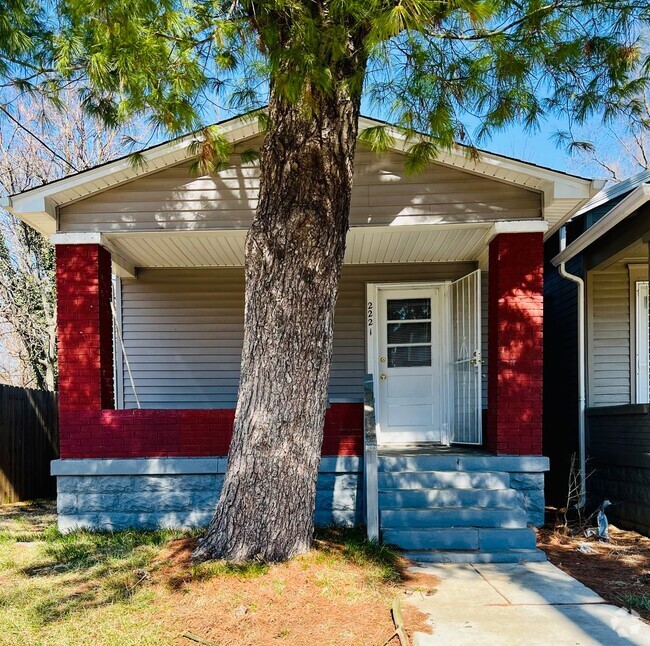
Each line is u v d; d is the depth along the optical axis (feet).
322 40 10.93
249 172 18.39
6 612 11.32
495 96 13.71
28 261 40.04
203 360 24.66
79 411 18.26
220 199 18.42
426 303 24.88
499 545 15.49
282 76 10.88
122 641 10.03
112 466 17.98
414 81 13.19
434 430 24.32
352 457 18.07
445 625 10.72
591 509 20.86
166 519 18.02
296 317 13.01
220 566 12.64
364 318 24.67
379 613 11.17
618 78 13.30
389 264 24.66
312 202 12.92
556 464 26.71
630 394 22.34
